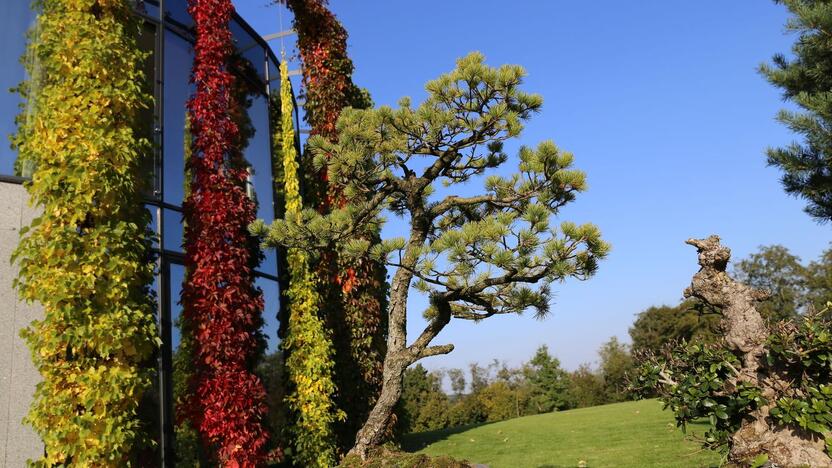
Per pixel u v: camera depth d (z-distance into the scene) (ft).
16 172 21.12
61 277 19.02
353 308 35.29
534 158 18.16
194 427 24.62
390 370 16.88
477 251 16.28
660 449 31.50
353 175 19.11
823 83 39.91
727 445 16.39
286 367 31.12
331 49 37.37
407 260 16.79
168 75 28.07
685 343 17.53
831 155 38.17
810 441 13.91
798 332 14.51
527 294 17.46
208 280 25.96
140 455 21.99
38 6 22.75
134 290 20.88
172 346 24.86
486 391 133.18
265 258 31.65
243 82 34.40
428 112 18.26
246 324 27.14
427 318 19.71
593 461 30.09
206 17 29.14
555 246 15.60
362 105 40.40
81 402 18.62
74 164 20.12
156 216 25.64
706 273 16.48
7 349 19.47
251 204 28.91
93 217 20.45
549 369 132.87
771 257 124.47
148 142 22.57
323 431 29.84
